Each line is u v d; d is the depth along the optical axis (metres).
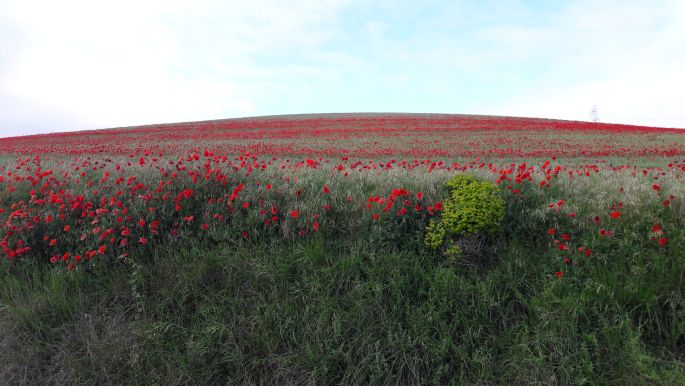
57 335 3.25
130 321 3.35
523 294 3.40
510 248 3.79
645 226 3.71
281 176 5.59
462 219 3.69
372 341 3.08
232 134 28.22
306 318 3.27
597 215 3.92
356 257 3.69
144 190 4.83
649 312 3.05
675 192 4.24
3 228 4.06
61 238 4.09
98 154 16.44
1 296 3.55
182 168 5.55
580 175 6.13
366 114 55.84
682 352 2.92
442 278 3.47
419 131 29.11
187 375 2.91
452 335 3.14
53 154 16.58
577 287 3.31
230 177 5.30
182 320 3.35
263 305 3.41
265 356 3.07
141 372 2.96
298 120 41.75
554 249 3.63
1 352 3.07
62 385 2.89
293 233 4.05
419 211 4.14
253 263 3.76
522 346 2.97
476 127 31.33
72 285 3.63
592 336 2.91
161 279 3.70
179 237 4.15
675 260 3.29
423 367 2.95
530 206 4.30
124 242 3.79
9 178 5.53
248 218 4.24
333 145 20.97
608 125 32.41
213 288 3.62
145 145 20.89
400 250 3.91
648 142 20.45
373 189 5.05
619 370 2.79
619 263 3.40
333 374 2.96
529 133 26.94
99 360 3.02
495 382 2.84
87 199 4.65
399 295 3.38
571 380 2.78
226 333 3.20
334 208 4.43
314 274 3.59
